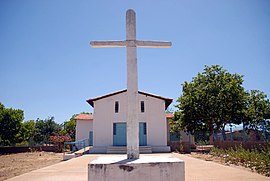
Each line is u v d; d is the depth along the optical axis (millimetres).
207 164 13703
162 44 7727
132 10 7746
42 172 11672
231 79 26516
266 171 10766
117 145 24172
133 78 7273
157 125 24641
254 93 30719
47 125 47625
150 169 5961
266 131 16781
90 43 7590
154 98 25109
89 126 31016
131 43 7531
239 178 9219
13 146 33469
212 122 26297
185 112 26312
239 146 17688
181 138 31391
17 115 34281
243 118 25812
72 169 12500
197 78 27781
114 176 5879
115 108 24828
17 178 10195
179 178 6059
